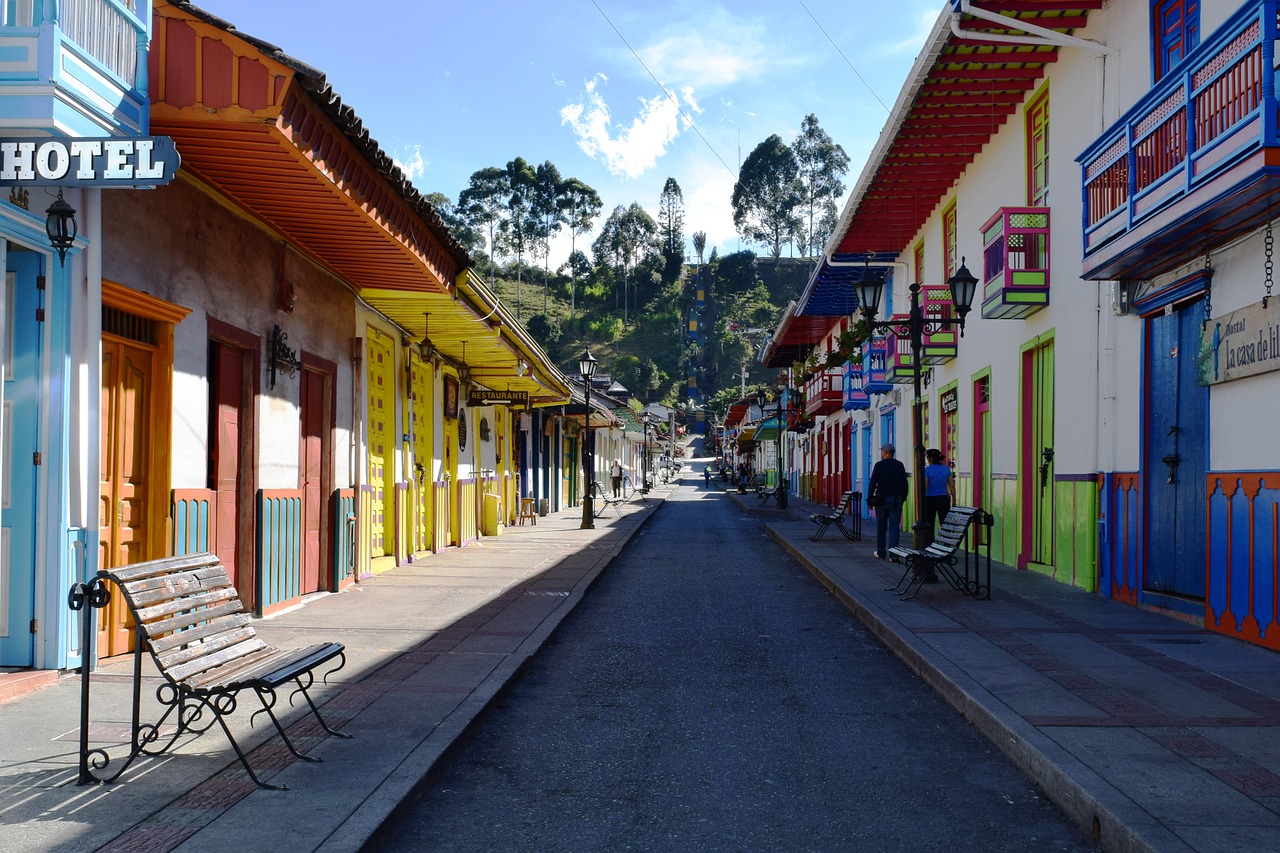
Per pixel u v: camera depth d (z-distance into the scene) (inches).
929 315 713.6
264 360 391.5
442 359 714.8
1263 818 164.4
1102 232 382.9
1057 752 203.0
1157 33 394.9
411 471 634.2
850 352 919.0
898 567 577.0
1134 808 169.2
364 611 416.2
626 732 245.8
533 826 180.7
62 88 234.7
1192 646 323.0
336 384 484.1
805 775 211.2
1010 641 334.0
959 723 252.7
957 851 168.7
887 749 230.4
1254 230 322.0
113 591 298.8
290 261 416.8
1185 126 318.7
